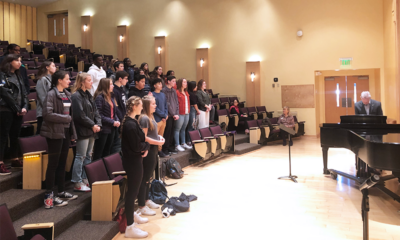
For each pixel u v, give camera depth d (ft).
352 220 10.71
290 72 31.73
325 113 33.91
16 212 8.87
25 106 11.19
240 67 33.60
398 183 14.82
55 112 9.81
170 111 17.53
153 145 11.03
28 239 6.23
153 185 12.84
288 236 9.57
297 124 28.96
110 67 18.89
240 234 9.74
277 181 15.62
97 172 10.41
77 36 40.52
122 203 10.50
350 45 29.53
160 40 36.24
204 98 22.62
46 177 9.72
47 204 9.68
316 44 30.66
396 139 10.89
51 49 31.73
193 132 18.95
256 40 32.89
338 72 32.58
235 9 33.60
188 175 16.93
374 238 9.34
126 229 9.59
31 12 43.62
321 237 9.46
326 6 30.17
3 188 10.05
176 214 11.46
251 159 21.09
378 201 12.56
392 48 24.76
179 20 35.81
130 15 37.83
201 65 34.71
